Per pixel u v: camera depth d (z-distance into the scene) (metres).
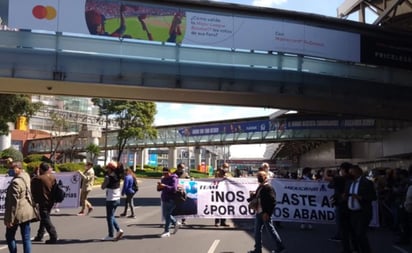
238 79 26.36
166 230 12.25
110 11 25.08
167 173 12.40
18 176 8.40
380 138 53.94
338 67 29.42
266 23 27.66
